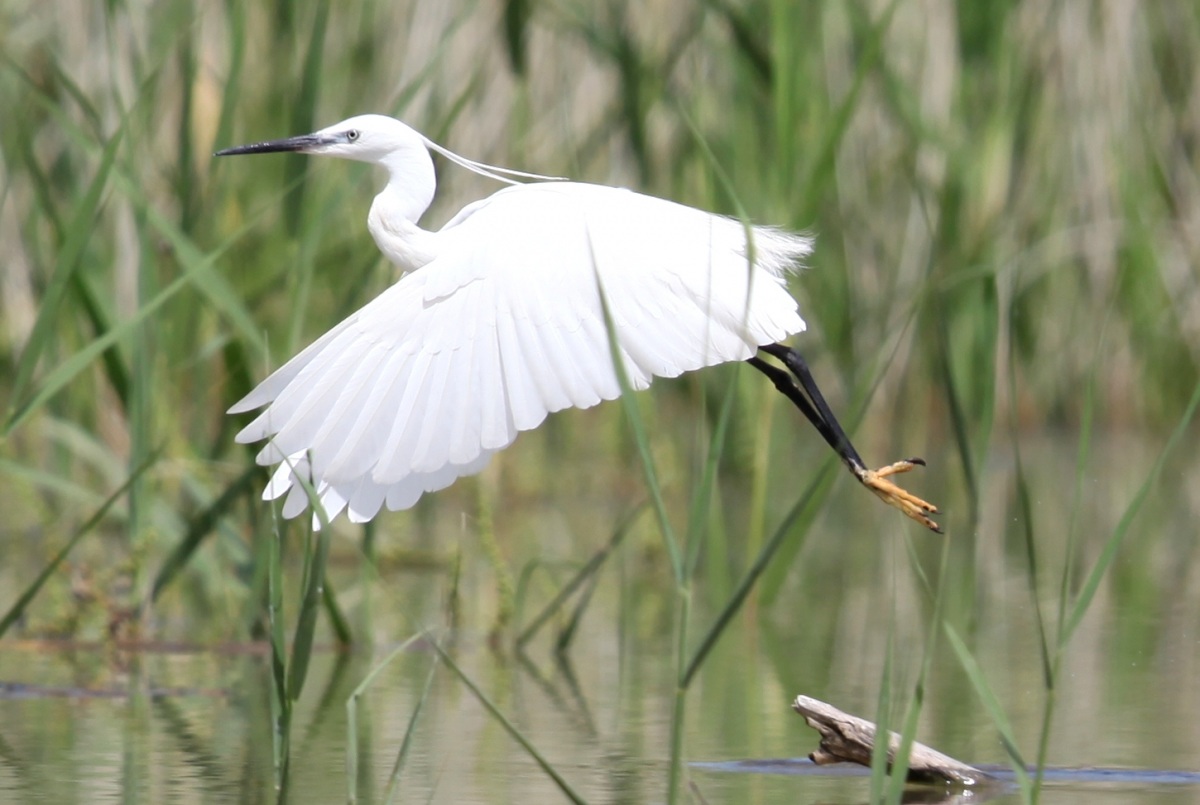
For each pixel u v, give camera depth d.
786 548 11.74
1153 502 16.78
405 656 10.37
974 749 7.80
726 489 16.91
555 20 16.16
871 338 17.62
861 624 11.29
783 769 7.44
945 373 10.91
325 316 13.73
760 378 12.41
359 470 6.15
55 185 14.60
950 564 13.58
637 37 16.14
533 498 17.09
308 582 6.52
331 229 14.15
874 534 15.41
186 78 11.21
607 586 12.89
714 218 7.19
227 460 12.42
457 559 8.76
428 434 6.21
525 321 6.42
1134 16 18.41
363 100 15.53
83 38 14.27
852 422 10.66
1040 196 18.52
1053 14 18.17
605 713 8.68
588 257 6.58
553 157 16.72
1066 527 15.35
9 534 14.52
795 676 9.62
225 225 14.05
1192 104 19.03
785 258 7.34
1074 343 19.95
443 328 6.37
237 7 11.13
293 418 6.20
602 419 18.20
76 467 15.64
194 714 8.65
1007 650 10.28
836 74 16.67
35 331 9.42
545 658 10.30
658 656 10.33
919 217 17.34
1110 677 9.39
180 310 12.27
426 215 14.56
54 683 9.49
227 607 11.21
